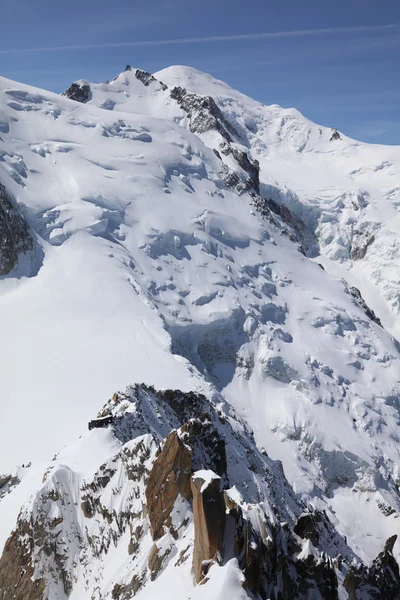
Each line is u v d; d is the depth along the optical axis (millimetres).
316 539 26547
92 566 28391
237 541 20078
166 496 24484
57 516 30172
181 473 24500
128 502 28844
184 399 52938
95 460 35531
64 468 31781
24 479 38844
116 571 26062
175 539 23781
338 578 26969
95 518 29828
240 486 42875
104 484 30297
